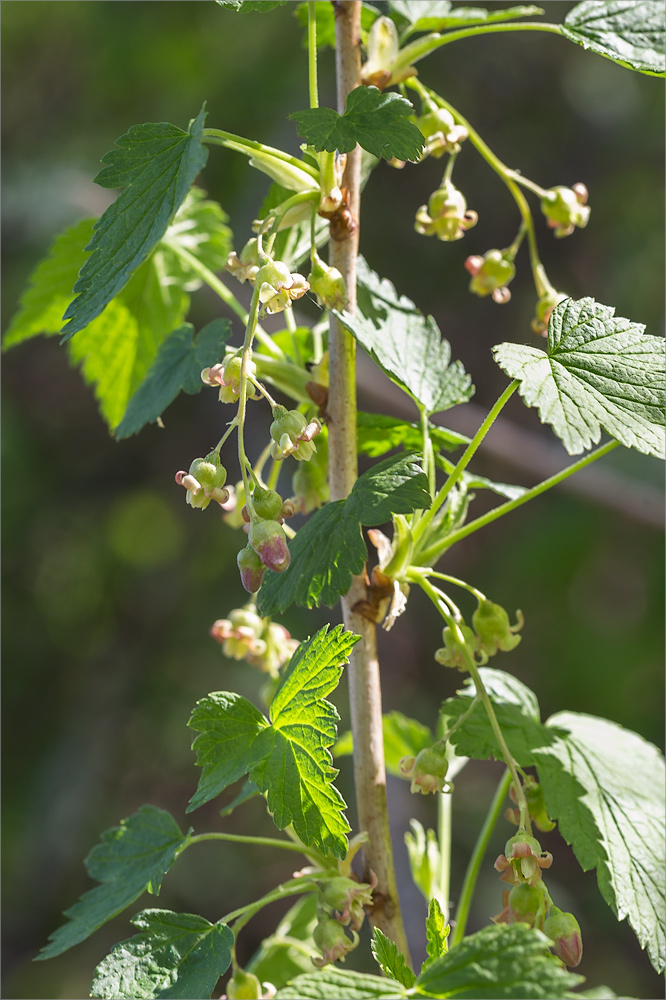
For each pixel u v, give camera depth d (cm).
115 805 135
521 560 131
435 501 46
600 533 130
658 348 44
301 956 53
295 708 44
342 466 47
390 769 53
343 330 47
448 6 51
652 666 126
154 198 44
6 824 133
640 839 47
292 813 43
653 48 47
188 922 45
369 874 46
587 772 48
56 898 128
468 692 49
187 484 44
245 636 50
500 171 50
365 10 51
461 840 119
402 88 49
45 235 128
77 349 56
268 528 43
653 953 46
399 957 43
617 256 136
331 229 47
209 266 56
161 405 49
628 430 43
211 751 44
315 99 46
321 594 44
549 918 44
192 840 46
